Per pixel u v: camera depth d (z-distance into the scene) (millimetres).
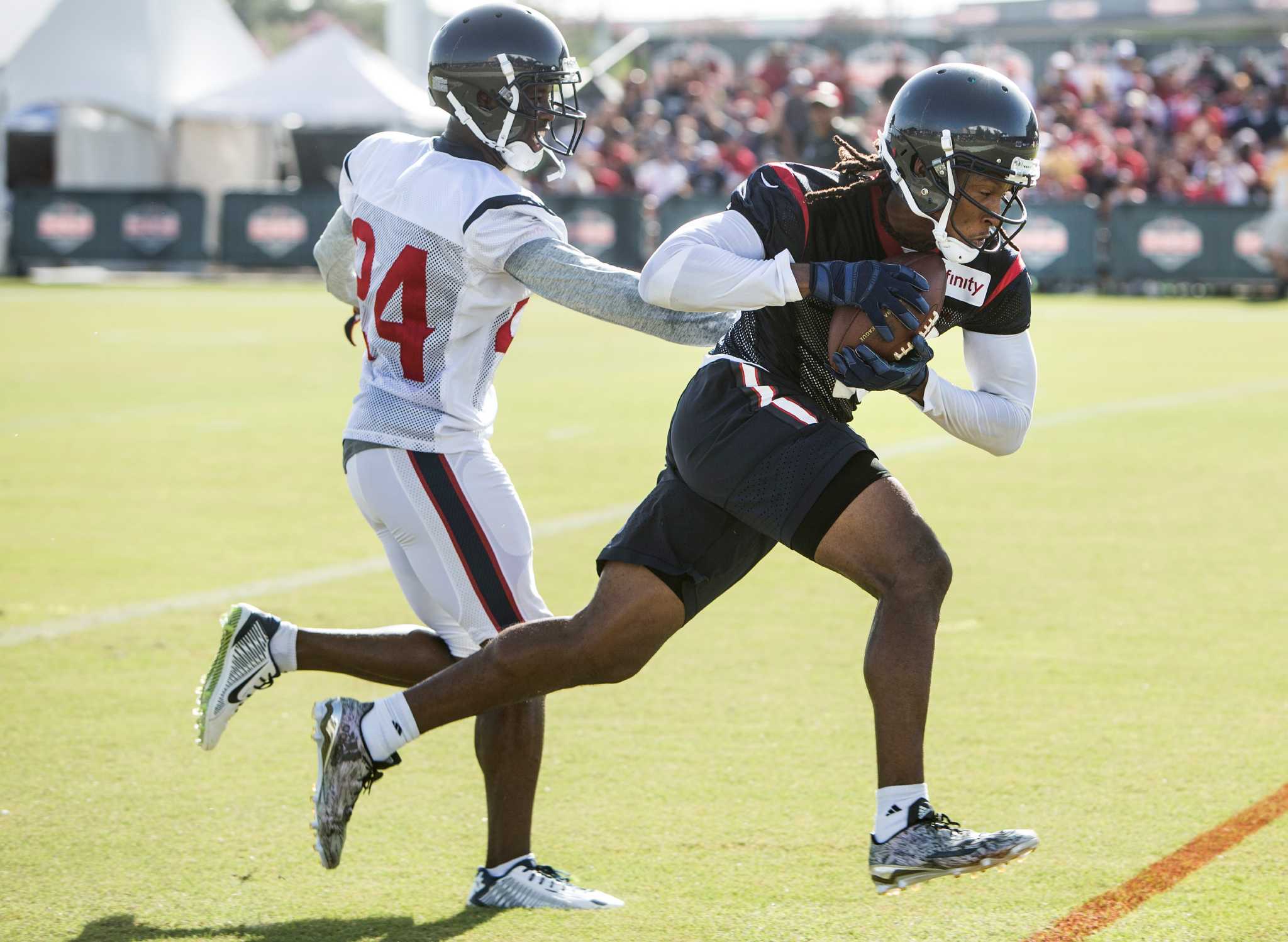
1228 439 31516
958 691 15602
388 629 11953
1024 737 14195
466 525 11555
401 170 11836
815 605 19328
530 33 11625
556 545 22156
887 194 10602
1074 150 77000
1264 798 12633
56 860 11609
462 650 11953
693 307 10305
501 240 11195
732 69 100938
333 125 86938
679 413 10812
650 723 14852
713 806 12695
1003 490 26344
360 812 12727
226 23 89500
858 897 10852
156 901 10883
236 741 14438
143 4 83562
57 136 81250
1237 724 14516
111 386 39406
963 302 10711
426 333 11547
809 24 109312
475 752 11148
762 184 10711
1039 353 47031
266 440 31422
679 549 10508
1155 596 19328
